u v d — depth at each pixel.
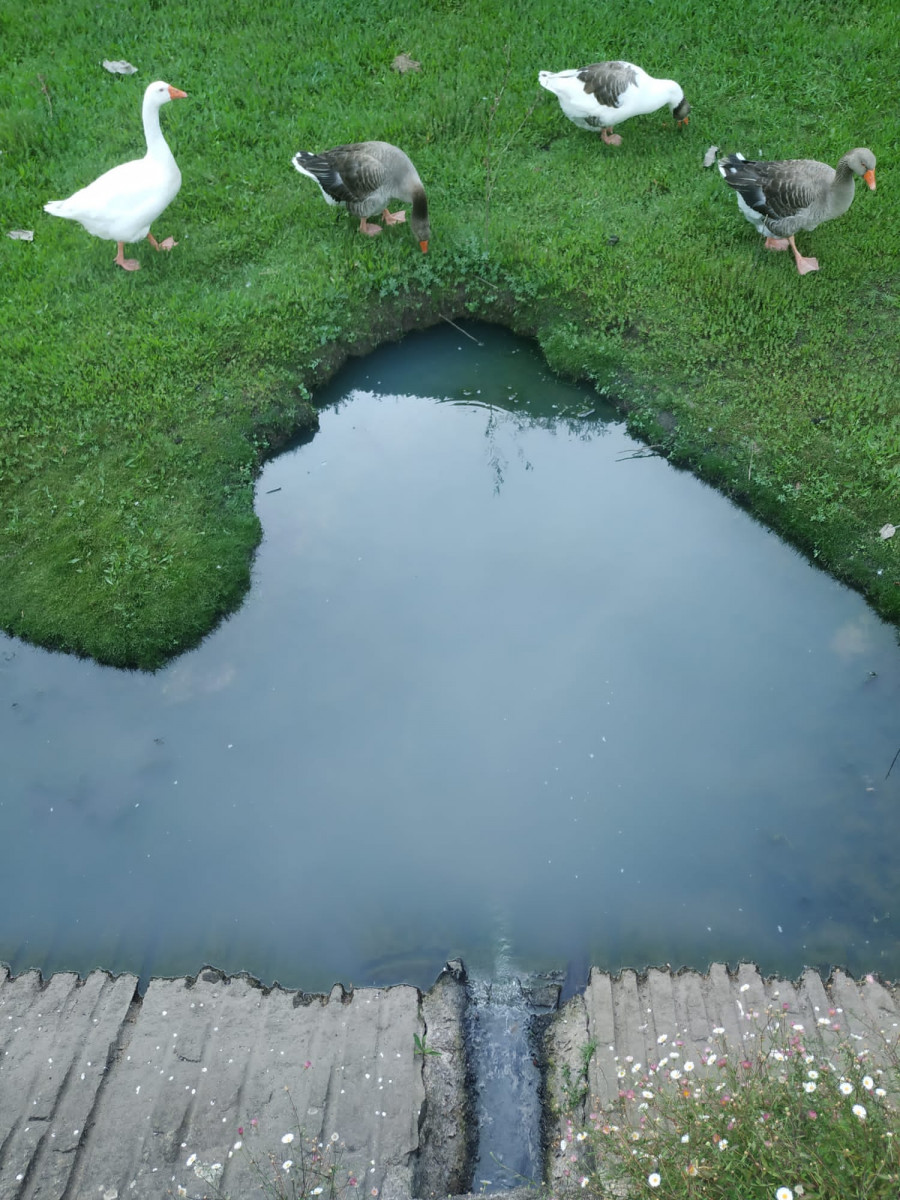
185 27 4.89
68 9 4.95
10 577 3.13
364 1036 2.19
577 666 3.02
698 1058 2.04
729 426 3.46
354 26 4.85
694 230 4.04
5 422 3.46
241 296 3.85
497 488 3.57
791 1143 1.50
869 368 3.56
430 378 3.90
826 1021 1.84
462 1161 2.05
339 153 3.82
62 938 2.54
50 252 3.99
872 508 3.20
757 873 2.59
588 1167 1.92
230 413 3.55
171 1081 2.12
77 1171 1.96
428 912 2.55
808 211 3.65
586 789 2.77
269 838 2.70
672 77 4.58
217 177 4.27
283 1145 1.98
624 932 2.50
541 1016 2.33
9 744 2.87
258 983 2.39
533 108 4.40
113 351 3.67
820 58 4.64
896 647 2.99
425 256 3.99
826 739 2.83
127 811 2.75
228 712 2.95
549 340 3.83
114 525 3.24
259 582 3.25
